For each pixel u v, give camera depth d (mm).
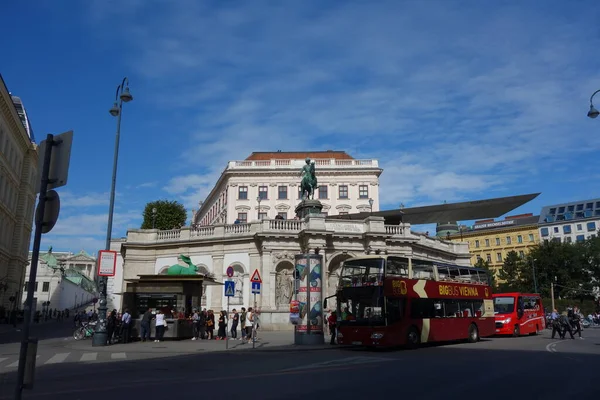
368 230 37438
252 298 35656
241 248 37062
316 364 15266
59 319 64750
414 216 46500
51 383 11203
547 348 21484
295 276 24172
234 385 10844
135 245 39188
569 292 73812
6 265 59969
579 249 77188
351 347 22312
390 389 10336
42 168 6238
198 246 38344
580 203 106562
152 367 14570
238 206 72188
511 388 10523
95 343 21750
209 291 36781
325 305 23578
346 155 80625
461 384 11055
